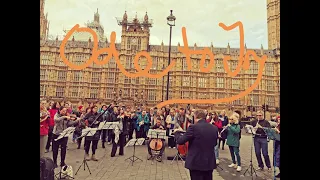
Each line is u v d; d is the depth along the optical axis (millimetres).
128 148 6164
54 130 5824
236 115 6168
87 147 5902
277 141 5809
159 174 5641
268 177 5793
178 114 6379
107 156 6016
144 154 6160
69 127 5688
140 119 6352
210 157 4004
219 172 5820
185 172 5664
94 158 5926
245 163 5922
